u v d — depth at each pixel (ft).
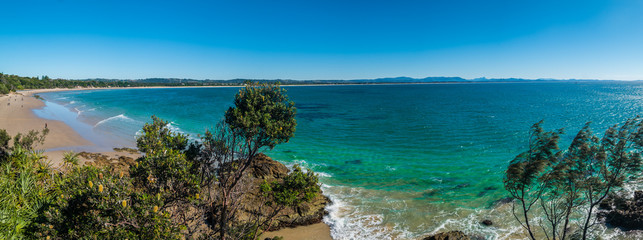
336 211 67.05
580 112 234.58
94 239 26.63
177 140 44.04
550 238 53.83
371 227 60.80
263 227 54.29
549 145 34.65
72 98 449.06
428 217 63.93
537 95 475.72
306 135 149.59
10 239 27.66
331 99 431.02
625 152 34.14
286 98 42.22
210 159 42.52
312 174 44.65
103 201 27.04
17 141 82.02
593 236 52.54
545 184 38.24
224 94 599.57
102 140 137.59
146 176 34.78
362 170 93.86
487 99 396.37
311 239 57.47
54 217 28.04
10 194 35.27
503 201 68.44
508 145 122.72
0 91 367.66
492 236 55.98
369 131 160.45
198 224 37.55
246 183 53.83
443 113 238.68
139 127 176.35
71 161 53.57
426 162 101.81
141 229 27.14
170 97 490.49
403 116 224.12
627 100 355.56
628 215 54.29
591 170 36.04
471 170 92.48
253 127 37.83
